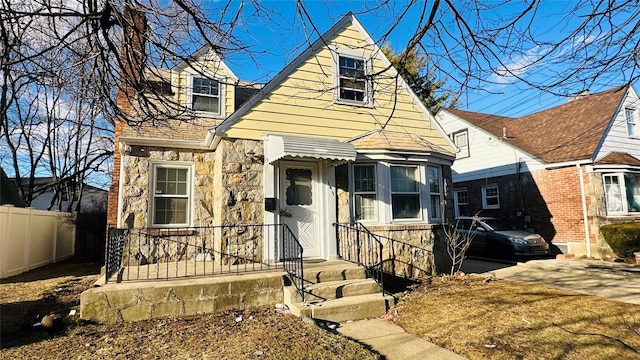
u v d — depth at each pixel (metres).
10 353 4.29
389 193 8.69
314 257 8.25
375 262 8.28
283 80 8.67
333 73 9.23
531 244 12.21
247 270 6.88
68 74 3.99
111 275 6.61
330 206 8.41
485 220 14.02
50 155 18.14
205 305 5.91
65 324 5.27
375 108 9.59
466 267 11.09
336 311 5.80
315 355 4.14
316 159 8.23
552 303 6.25
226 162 7.92
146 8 3.45
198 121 9.93
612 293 7.03
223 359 4.04
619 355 4.15
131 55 4.08
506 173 15.59
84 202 23.30
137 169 8.58
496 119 19.25
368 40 9.58
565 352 4.27
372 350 4.54
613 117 14.08
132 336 4.85
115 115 4.72
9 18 3.14
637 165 13.04
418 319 5.71
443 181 9.80
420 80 4.54
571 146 13.95
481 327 5.17
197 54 4.29
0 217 9.30
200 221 8.92
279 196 8.17
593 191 12.60
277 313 5.93
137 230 8.29
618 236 11.52
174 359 4.08
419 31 3.62
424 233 8.87
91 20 3.50
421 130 10.14
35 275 9.88
